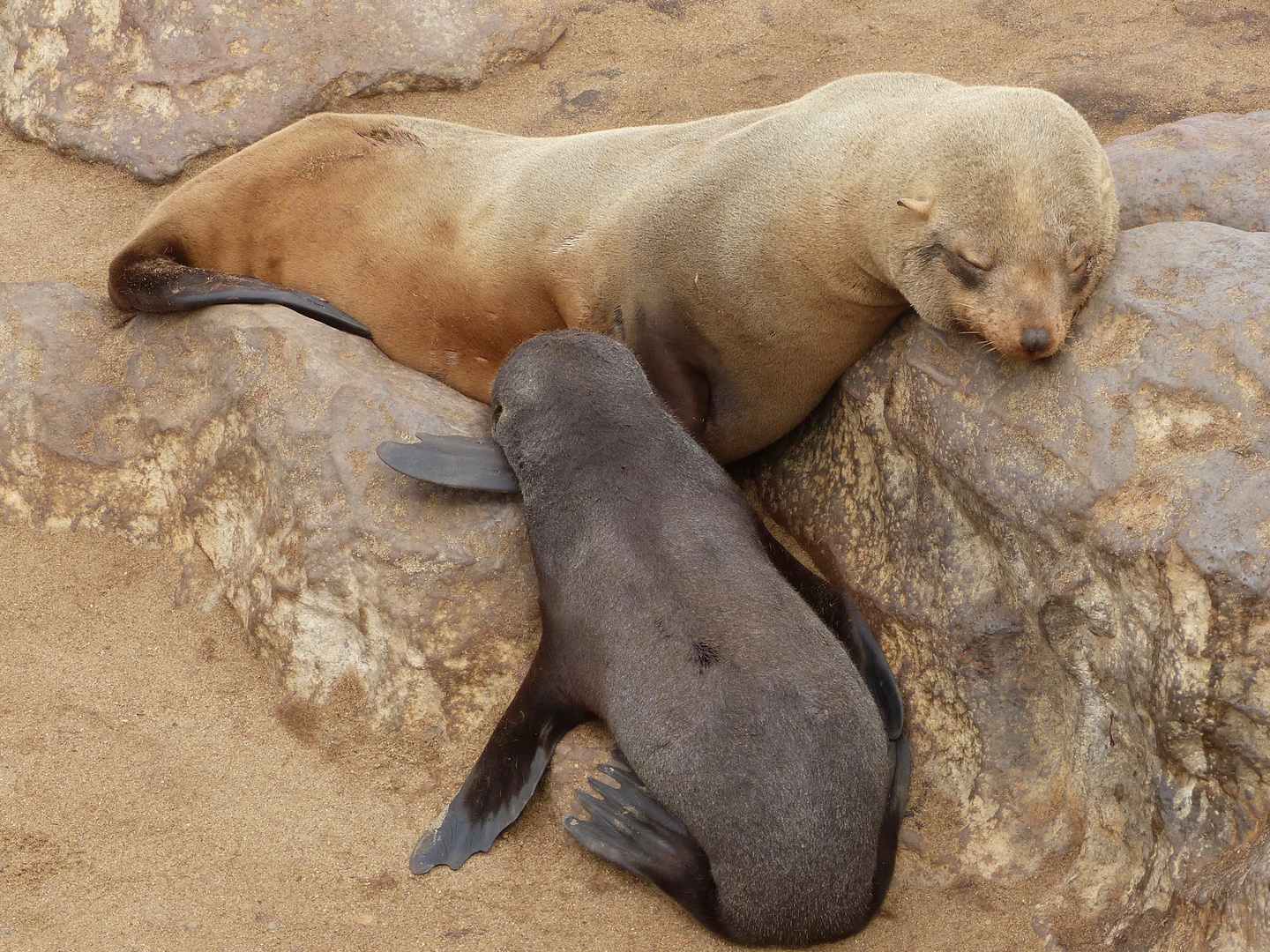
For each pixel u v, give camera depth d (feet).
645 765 15.15
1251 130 16.46
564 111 19.51
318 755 15.81
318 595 15.96
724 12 20.27
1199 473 14.85
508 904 15.20
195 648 16.25
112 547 16.71
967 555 15.67
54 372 16.85
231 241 17.44
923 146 15.62
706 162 16.53
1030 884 15.30
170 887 15.20
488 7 19.81
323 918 15.12
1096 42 19.54
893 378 16.01
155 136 19.08
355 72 19.44
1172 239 15.44
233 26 19.31
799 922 14.94
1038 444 15.30
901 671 15.88
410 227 17.20
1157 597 14.89
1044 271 15.28
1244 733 14.71
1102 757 15.29
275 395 16.29
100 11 19.36
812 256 16.02
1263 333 14.94
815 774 14.89
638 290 16.55
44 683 16.01
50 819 15.40
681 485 15.70
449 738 15.84
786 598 15.37
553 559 15.64
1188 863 14.87
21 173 19.13
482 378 17.22
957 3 20.07
